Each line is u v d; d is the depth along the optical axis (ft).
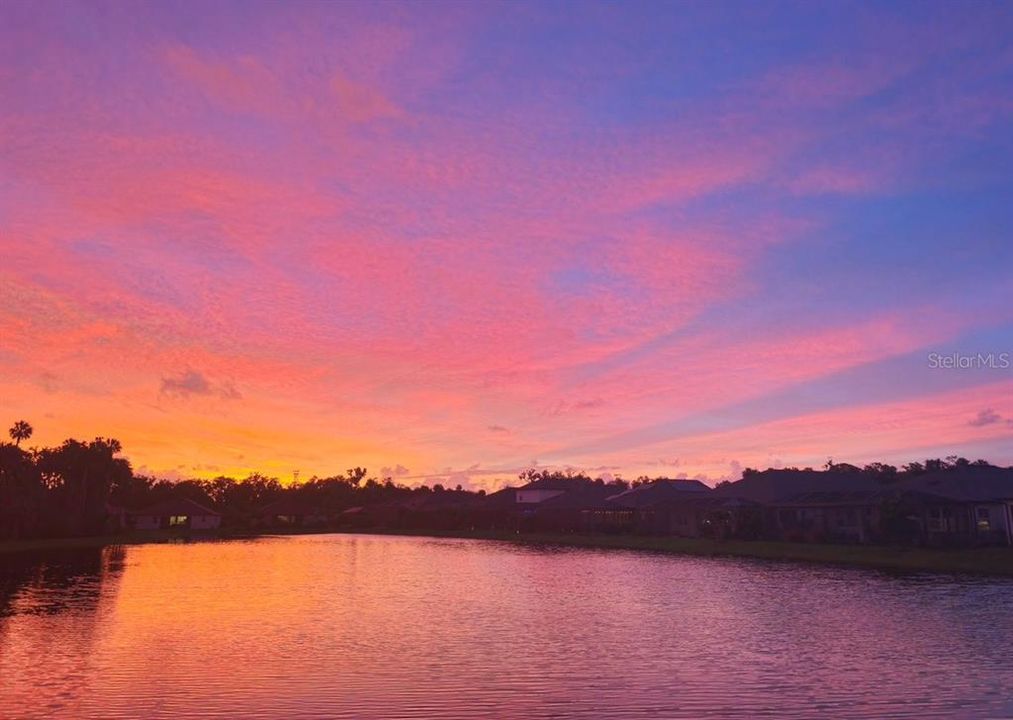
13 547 231.50
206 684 55.88
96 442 313.73
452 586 121.49
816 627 78.69
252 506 534.37
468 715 48.34
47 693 53.36
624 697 52.37
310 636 75.56
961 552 149.48
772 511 219.00
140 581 129.70
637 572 141.79
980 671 58.85
